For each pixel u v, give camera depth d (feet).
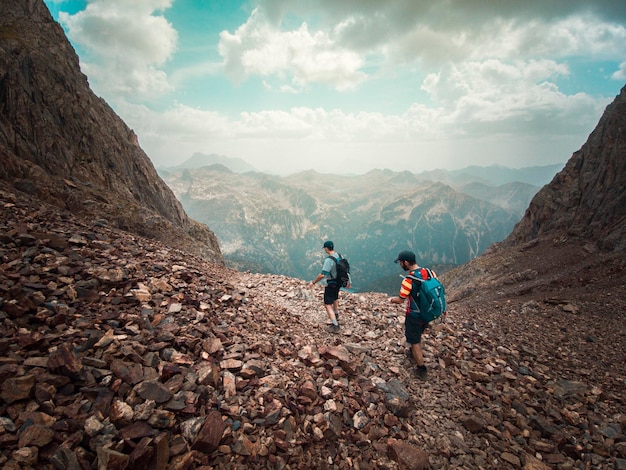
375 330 28.84
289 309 33.45
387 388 18.31
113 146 79.82
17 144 54.65
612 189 104.01
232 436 11.68
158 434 10.07
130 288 20.33
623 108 117.19
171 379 13.05
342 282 28.71
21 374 10.28
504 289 86.17
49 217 31.17
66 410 9.82
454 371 22.04
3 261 17.85
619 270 66.49
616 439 15.97
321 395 16.07
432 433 15.85
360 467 12.87
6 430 8.54
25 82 61.82
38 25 80.79
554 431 16.33
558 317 41.63
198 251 63.62
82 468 8.43
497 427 16.79
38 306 14.61
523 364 24.41
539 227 143.43
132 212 60.59
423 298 20.08
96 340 13.67
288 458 12.05
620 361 26.32
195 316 19.92
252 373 15.57
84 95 79.46
